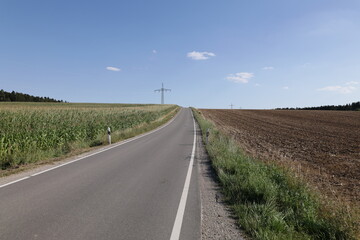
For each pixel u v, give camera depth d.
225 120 41.25
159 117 38.59
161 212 4.43
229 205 4.86
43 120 23.14
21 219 4.04
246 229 3.79
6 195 5.20
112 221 4.02
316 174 8.11
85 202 4.84
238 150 10.77
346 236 3.69
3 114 24.53
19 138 11.23
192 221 4.09
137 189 5.72
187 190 5.71
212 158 9.32
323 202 5.03
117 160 9.14
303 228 4.01
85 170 7.53
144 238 3.50
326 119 42.81
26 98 121.88
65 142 13.25
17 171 7.35
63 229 3.72
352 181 7.33
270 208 4.35
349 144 15.09
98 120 26.56
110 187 5.83
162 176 6.92
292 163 9.64
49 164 8.41
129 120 26.25
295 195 5.07
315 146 14.27
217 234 3.68
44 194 5.28
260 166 7.33
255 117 50.31
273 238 3.47
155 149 11.87
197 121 35.09
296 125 31.28
